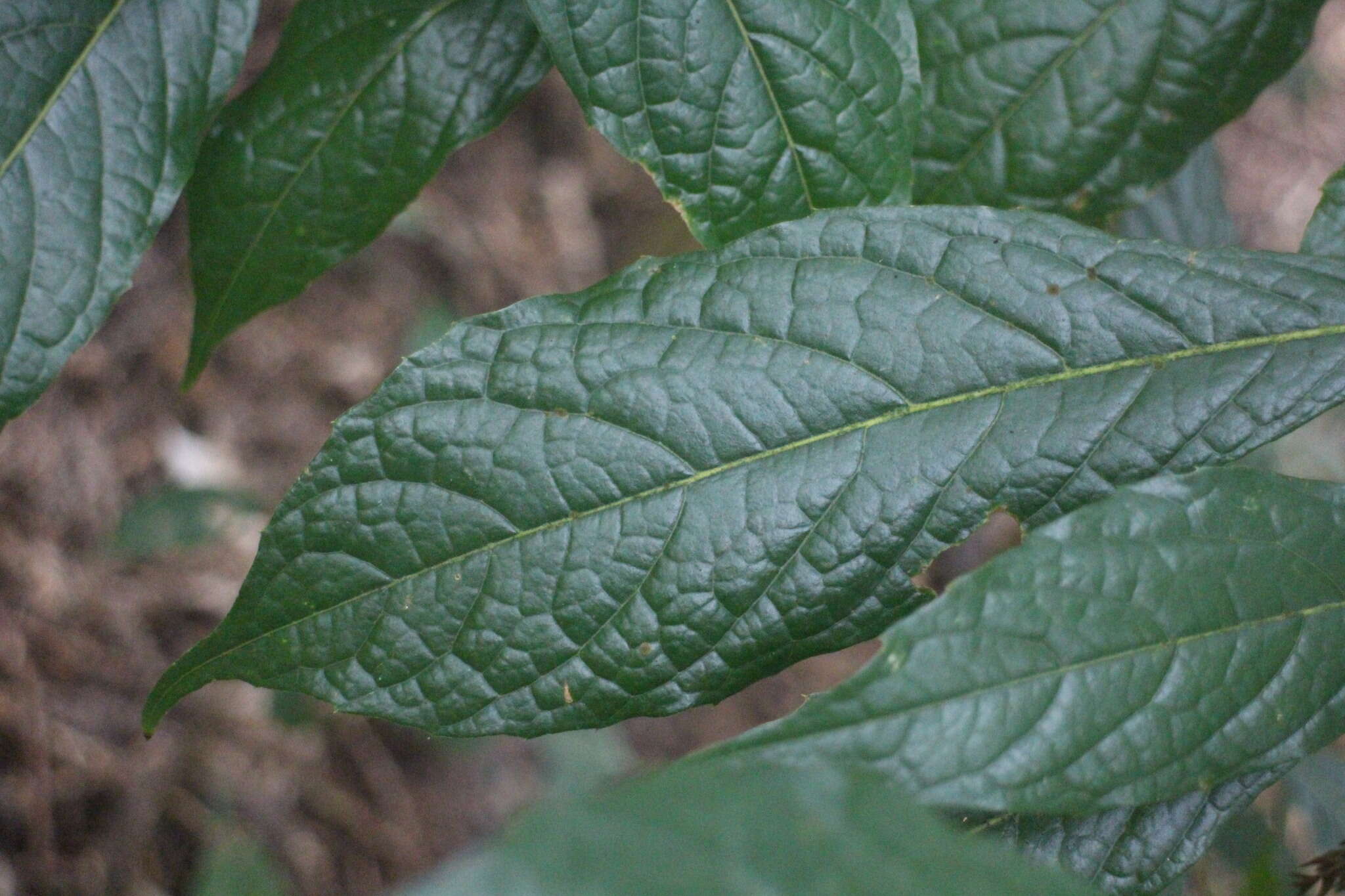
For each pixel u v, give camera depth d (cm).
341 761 135
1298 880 67
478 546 63
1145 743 60
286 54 68
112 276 65
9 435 125
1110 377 63
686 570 63
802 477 63
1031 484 63
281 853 124
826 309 63
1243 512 61
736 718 168
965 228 64
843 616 63
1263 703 61
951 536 63
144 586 128
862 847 56
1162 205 77
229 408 142
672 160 65
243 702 129
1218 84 68
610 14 64
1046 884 56
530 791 147
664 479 63
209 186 68
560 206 187
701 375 63
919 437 63
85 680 120
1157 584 61
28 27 65
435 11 68
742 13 64
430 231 169
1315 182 201
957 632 60
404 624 63
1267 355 63
